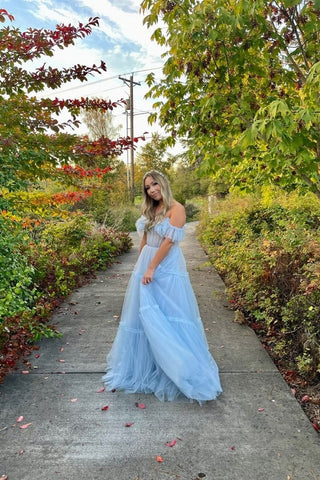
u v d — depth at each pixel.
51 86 3.37
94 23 3.21
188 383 2.40
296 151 2.81
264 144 3.53
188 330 2.56
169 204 2.62
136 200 21.19
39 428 2.15
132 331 2.67
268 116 2.80
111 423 2.19
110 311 4.36
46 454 1.93
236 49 3.35
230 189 4.91
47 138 3.35
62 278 5.20
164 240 2.58
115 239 8.57
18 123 3.33
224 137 3.80
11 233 3.65
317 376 2.63
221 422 2.19
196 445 1.99
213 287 5.36
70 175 4.10
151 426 2.16
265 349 3.24
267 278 3.76
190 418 2.23
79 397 2.48
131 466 1.84
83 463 1.86
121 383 2.59
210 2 3.39
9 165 3.19
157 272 2.61
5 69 3.24
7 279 3.21
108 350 3.25
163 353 2.41
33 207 4.07
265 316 3.46
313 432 2.09
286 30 3.46
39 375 2.79
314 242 3.29
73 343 3.41
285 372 2.81
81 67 3.31
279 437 2.04
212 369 2.57
